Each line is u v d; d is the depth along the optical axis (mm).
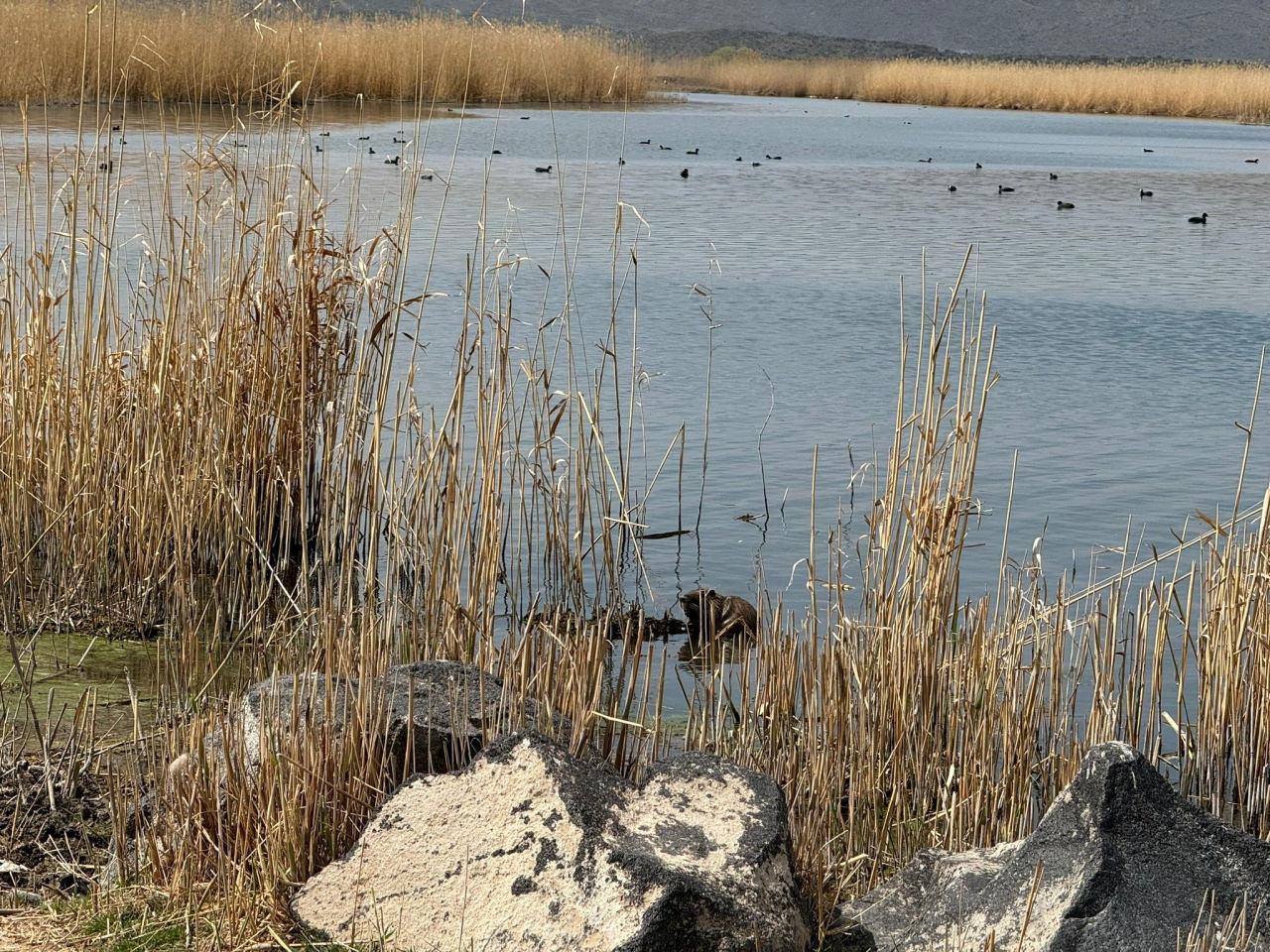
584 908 4812
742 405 14359
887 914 5445
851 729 6824
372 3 138250
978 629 6867
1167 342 18109
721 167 39938
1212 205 34250
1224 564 7117
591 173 36000
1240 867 5180
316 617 7637
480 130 46000
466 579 9234
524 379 14273
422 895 5109
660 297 19828
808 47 171000
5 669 7910
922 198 33938
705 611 9023
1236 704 6887
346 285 9273
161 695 7242
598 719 6664
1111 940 4945
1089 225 29797
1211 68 90750
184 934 5086
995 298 20828
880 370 16047
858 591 9766
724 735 7191
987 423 14109
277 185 9969
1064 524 11273
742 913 4785
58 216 17328
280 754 5590
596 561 10133
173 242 9188
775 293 20609
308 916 5117
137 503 8930
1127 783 5242
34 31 33844
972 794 6500
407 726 5750
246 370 9305
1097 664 6926
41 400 9094
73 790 6238
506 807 5203
